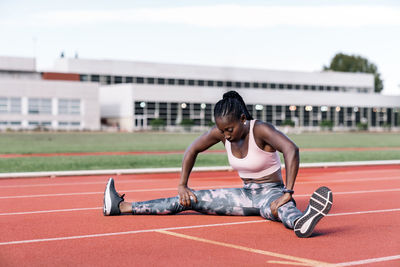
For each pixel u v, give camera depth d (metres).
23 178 12.33
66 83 69.94
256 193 6.37
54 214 7.05
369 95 88.38
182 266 4.33
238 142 6.14
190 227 6.00
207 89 78.00
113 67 82.44
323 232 5.74
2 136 46.16
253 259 4.54
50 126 69.31
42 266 4.36
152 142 35.09
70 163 16.80
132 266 4.35
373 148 28.25
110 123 79.12
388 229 5.93
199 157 20.38
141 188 10.30
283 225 6.09
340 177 12.63
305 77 91.19
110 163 17.02
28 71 74.31
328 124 83.00
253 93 80.69
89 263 4.45
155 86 74.56
